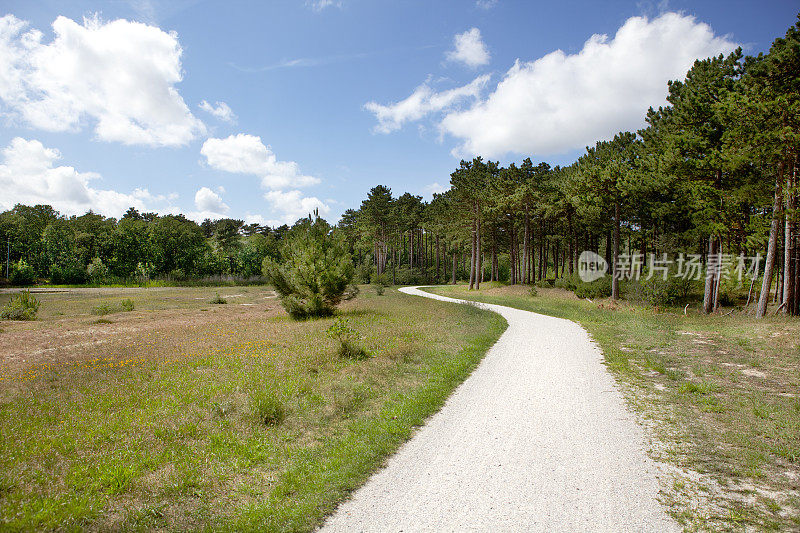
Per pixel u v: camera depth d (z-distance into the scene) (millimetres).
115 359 11727
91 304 34750
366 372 10078
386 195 72750
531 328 17953
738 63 21906
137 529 4195
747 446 5945
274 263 22375
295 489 5051
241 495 4953
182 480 5109
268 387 8633
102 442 6141
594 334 15914
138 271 73562
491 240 60312
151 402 7871
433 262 101000
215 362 11141
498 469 5438
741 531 4035
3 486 4836
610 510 4441
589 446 6090
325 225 22688
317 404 7988
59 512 4355
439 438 6512
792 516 4266
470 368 10836
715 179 22219
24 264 66375
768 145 16906
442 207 65438
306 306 21234
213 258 84312
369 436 6504
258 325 18906
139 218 105812
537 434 6566
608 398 8281
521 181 47656
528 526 4180
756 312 18953
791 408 7328
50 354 13234
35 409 7582
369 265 84625
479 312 23250
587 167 32281
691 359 11219
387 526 4246
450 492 4895
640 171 27406
